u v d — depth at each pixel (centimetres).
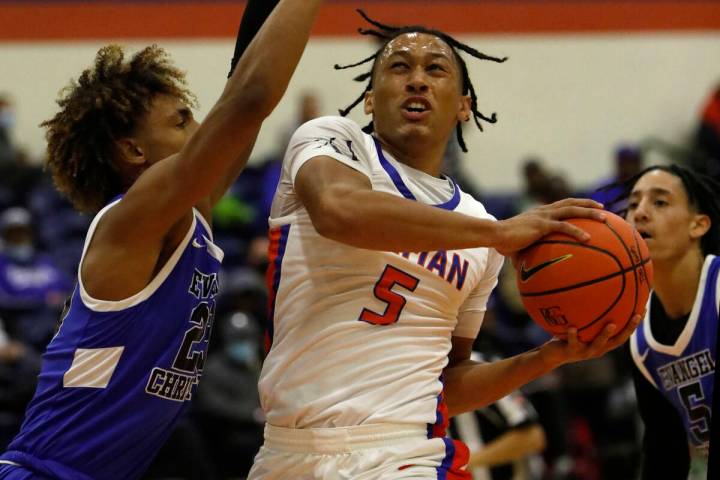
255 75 342
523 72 1558
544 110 1551
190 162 347
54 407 377
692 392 504
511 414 644
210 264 397
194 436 820
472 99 437
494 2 1575
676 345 503
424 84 388
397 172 389
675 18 1570
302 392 377
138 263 368
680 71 1558
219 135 343
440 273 386
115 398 375
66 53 1557
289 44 347
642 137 1545
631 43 1566
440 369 393
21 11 1562
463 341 428
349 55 1546
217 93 1551
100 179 406
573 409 1061
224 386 937
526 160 1466
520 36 1566
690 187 509
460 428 648
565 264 363
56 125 405
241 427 928
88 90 396
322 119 392
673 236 503
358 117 1521
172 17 1570
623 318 373
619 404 1044
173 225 375
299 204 390
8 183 1370
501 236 351
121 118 391
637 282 371
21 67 1551
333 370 375
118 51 402
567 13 1572
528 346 1134
